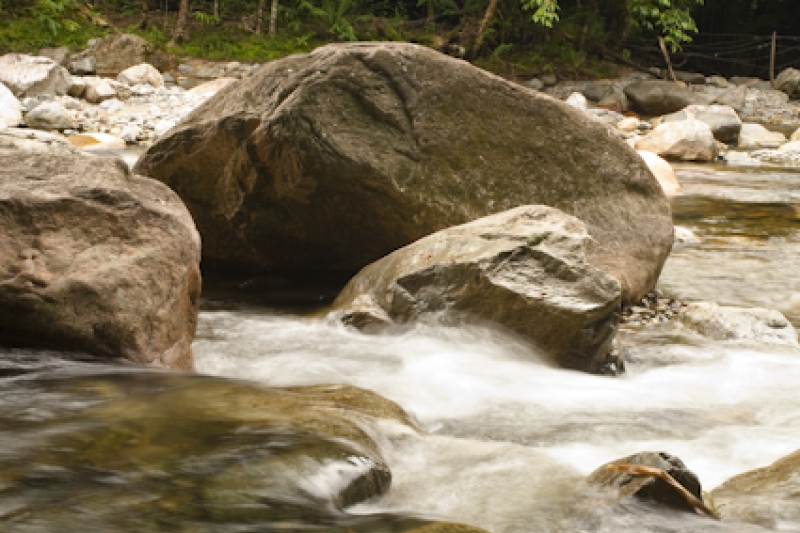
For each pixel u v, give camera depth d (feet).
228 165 21.56
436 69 21.80
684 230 29.40
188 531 7.46
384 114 20.98
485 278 16.37
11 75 52.39
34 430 9.64
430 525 7.99
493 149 21.90
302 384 14.32
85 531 7.27
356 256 22.18
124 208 14.19
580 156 22.67
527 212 18.22
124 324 13.14
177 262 14.21
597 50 85.66
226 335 17.07
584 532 8.80
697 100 72.69
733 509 9.45
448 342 16.44
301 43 73.87
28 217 13.41
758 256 26.63
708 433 12.89
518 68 79.87
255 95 21.48
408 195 20.56
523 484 9.95
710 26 99.14
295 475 8.75
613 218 22.11
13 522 7.34
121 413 10.36
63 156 15.06
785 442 12.53
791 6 103.71
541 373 15.52
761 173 47.06
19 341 12.92
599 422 13.14
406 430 11.23
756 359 17.19
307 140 20.02
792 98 85.71
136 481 8.38
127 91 57.57
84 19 70.13
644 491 9.20
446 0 83.25
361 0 82.07
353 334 17.21
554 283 16.31
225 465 8.84
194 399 11.04
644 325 19.66
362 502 9.07
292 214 21.54
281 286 21.75
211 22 75.31
